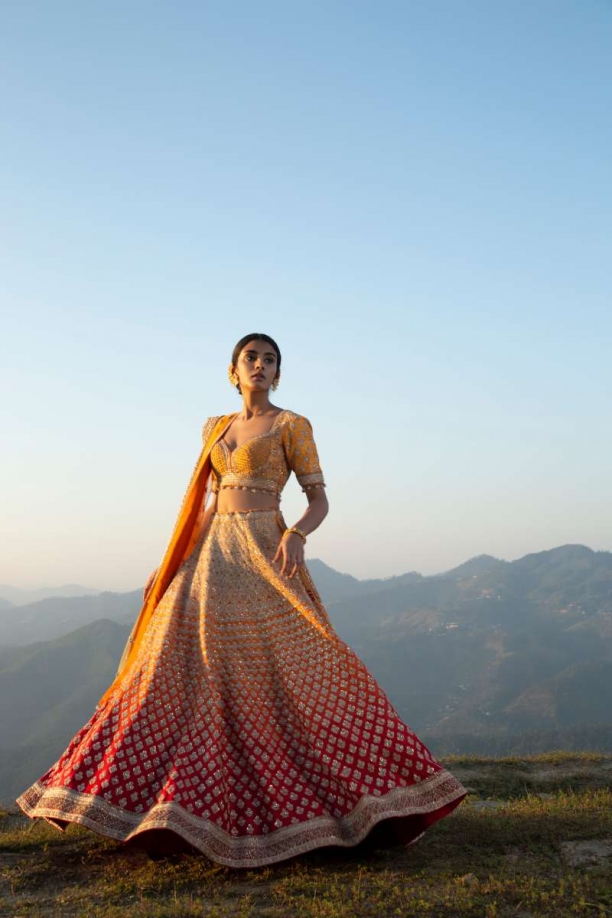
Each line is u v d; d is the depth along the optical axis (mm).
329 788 3814
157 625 4270
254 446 4598
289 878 3504
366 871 3605
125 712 3920
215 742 3793
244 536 4469
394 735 3951
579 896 3277
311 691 4047
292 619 4242
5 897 3482
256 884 3486
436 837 4203
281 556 4391
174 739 3848
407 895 3295
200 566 4449
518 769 7266
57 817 3609
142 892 3457
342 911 3105
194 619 4223
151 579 4742
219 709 3900
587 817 4555
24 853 4133
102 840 4230
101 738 3854
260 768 3779
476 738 178750
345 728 3949
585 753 7910
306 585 4445
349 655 4145
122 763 3721
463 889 3336
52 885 3645
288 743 3953
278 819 3615
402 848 3998
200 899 3320
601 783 6445
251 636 4168
